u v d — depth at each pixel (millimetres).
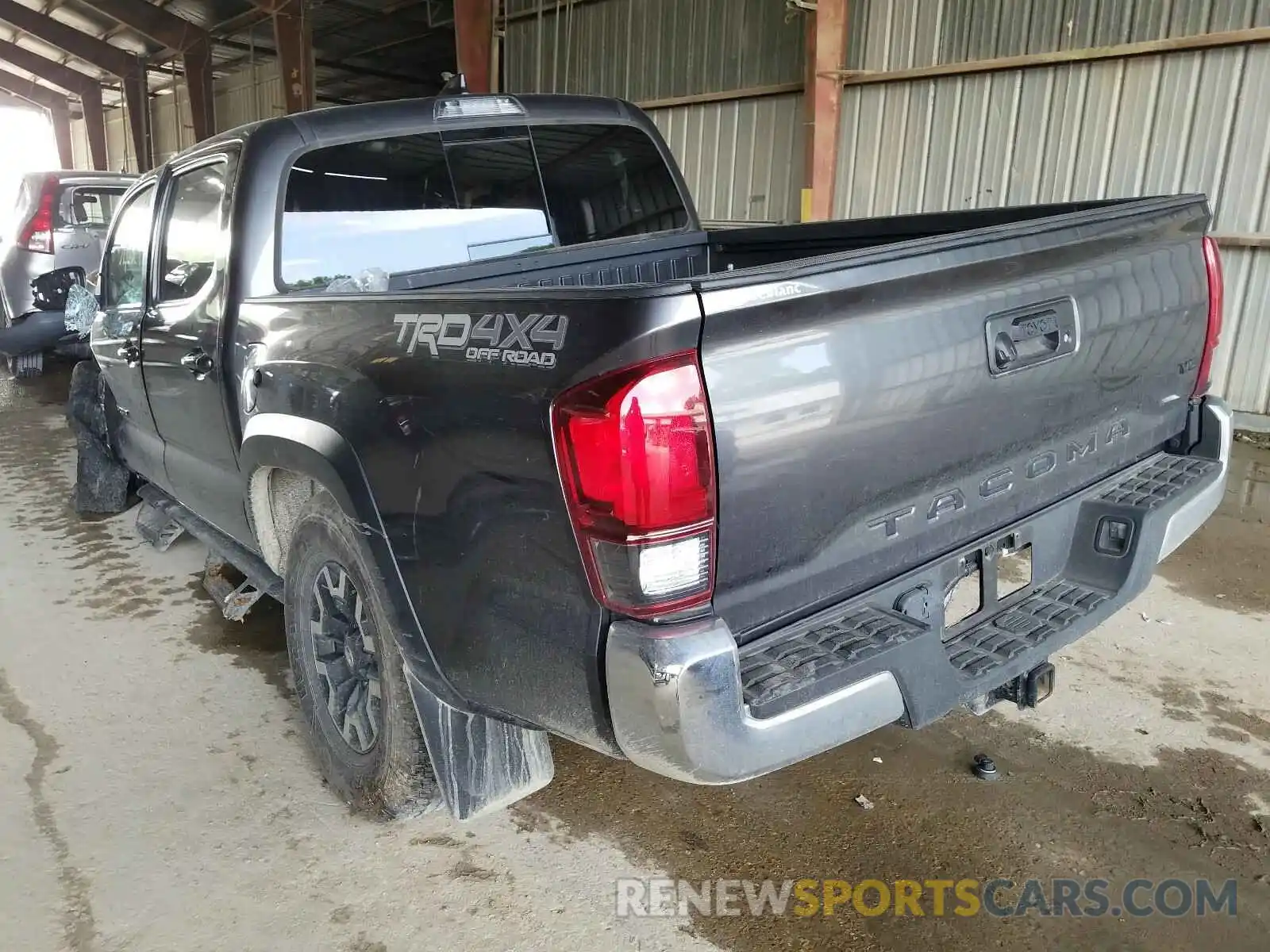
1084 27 6121
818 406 1635
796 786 2607
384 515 2002
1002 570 3350
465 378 1720
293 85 13469
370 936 2080
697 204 8812
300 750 2812
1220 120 5754
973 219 3061
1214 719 2877
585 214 3297
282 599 2781
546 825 2467
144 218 3564
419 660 2053
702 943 2051
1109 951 2010
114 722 2953
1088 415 2244
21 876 2266
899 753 2750
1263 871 2238
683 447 1485
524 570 1692
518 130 3090
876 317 1699
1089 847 2332
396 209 2834
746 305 1502
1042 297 2000
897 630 1790
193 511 3580
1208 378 2662
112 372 3951
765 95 7988
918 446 1836
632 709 1548
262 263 2605
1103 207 2703
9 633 3572
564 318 1559
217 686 3178
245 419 2617
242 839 2408
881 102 7117
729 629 1664
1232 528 4473
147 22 16875
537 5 9844
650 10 8758
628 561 1505
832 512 1731
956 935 2064
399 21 15148
